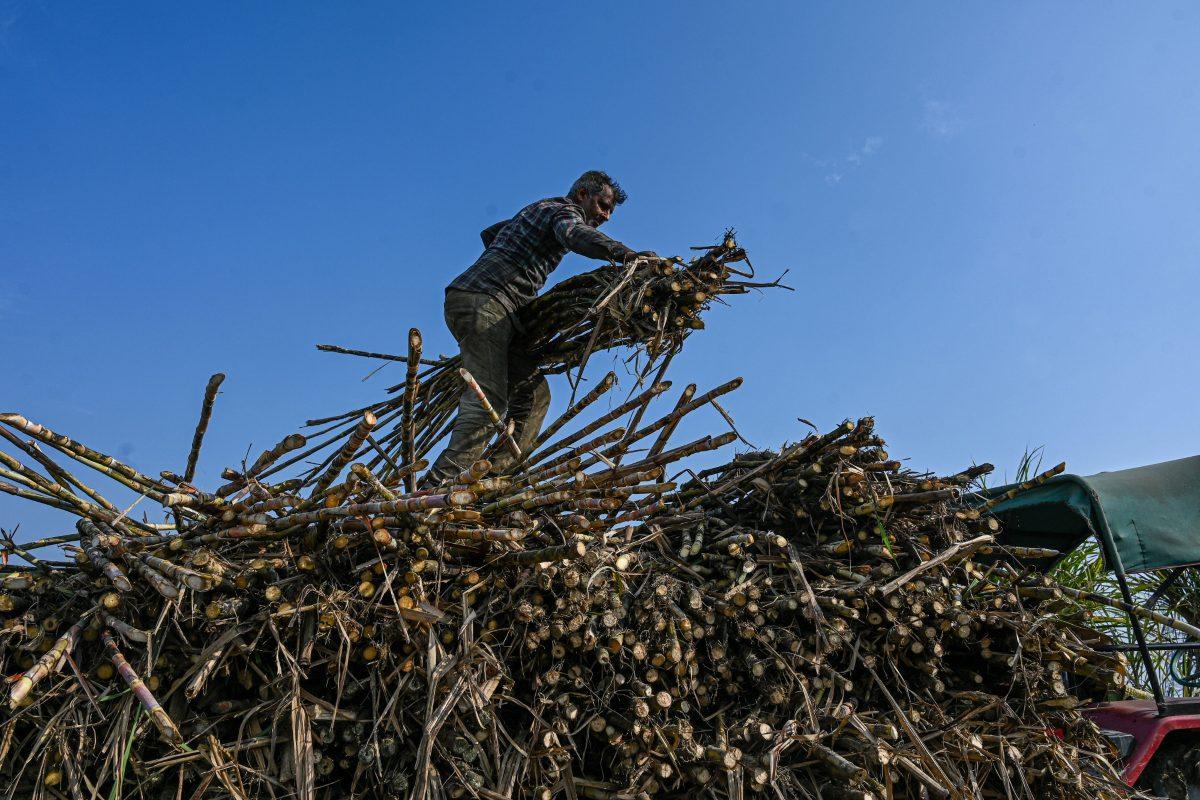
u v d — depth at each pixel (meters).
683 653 3.38
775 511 3.99
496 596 3.24
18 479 3.56
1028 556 4.33
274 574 3.01
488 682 3.04
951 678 3.98
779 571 3.74
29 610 2.92
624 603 3.39
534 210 5.15
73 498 3.50
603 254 4.71
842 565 3.80
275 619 2.94
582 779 3.22
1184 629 4.45
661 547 3.78
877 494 3.89
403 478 3.64
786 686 3.45
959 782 3.52
